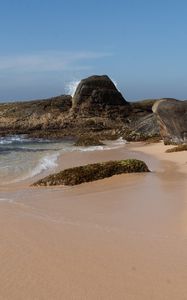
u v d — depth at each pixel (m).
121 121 50.75
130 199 11.66
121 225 9.09
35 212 10.30
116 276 6.47
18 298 5.84
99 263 6.97
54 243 7.93
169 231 8.60
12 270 6.73
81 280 6.36
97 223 9.27
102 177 14.92
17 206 10.98
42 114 52.78
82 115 51.75
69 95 58.66
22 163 21.81
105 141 39.12
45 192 13.27
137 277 6.43
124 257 7.21
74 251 7.51
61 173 14.91
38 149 31.50
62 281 6.33
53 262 7.03
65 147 33.50
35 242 7.98
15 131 47.94
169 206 10.63
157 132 38.66
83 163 21.44
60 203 11.41
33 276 6.52
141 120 42.03
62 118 50.88
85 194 12.67
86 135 43.12
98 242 7.98
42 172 18.50
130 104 56.09
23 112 54.31
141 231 8.64
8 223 9.23
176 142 30.11
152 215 9.85
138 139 38.53
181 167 17.92
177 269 6.70
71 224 9.20
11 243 7.92
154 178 14.80
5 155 26.55
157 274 6.53
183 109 29.83
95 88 53.28
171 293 5.94
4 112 55.31
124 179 14.65
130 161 16.22
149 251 7.48
